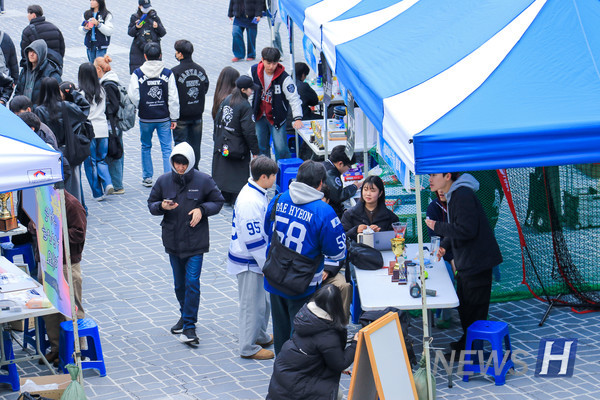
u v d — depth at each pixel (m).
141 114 13.45
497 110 6.64
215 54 22.17
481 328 7.93
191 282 8.84
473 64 7.37
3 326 8.08
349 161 10.10
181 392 7.94
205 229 8.88
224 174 12.80
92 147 13.27
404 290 8.05
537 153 6.41
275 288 7.84
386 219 9.07
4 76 15.09
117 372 8.38
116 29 25.39
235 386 8.04
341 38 9.45
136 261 11.21
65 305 7.13
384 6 10.14
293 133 13.67
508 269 9.95
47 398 7.31
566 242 10.17
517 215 9.92
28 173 6.24
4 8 28.53
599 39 7.25
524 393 7.65
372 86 7.65
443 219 8.67
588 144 6.38
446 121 6.55
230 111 12.55
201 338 9.08
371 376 6.75
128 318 9.59
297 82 13.76
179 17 26.92
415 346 8.67
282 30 24.84
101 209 13.18
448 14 8.80
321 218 7.59
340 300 6.63
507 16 7.86
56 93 11.14
